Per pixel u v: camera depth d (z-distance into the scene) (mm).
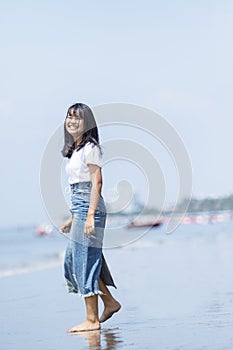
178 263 12656
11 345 4602
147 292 7750
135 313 5875
